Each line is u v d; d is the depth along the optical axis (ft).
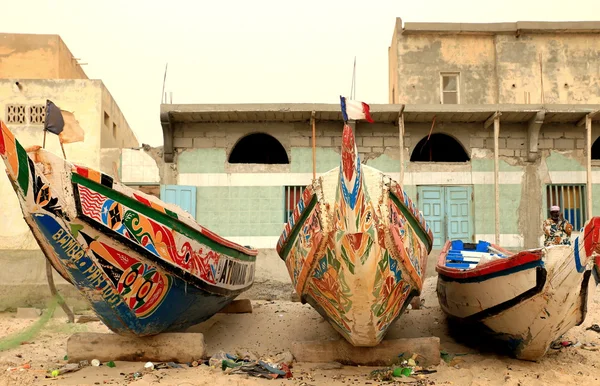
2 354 27.55
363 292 20.79
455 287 27.30
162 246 23.02
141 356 24.95
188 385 21.04
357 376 23.03
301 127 50.01
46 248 22.15
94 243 21.03
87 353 24.91
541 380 22.08
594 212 49.75
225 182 49.44
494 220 49.37
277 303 40.83
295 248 25.71
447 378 22.41
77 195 20.26
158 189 51.03
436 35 63.67
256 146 62.03
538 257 21.43
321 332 30.78
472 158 50.14
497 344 26.58
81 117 52.11
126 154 50.47
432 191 49.96
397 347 24.80
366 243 19.58
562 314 21.81
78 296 42.65
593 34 62.64
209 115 47.80
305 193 23.88
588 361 25.66
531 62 62.49
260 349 28.22
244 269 32.86
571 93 62.08
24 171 18.85
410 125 50.34
